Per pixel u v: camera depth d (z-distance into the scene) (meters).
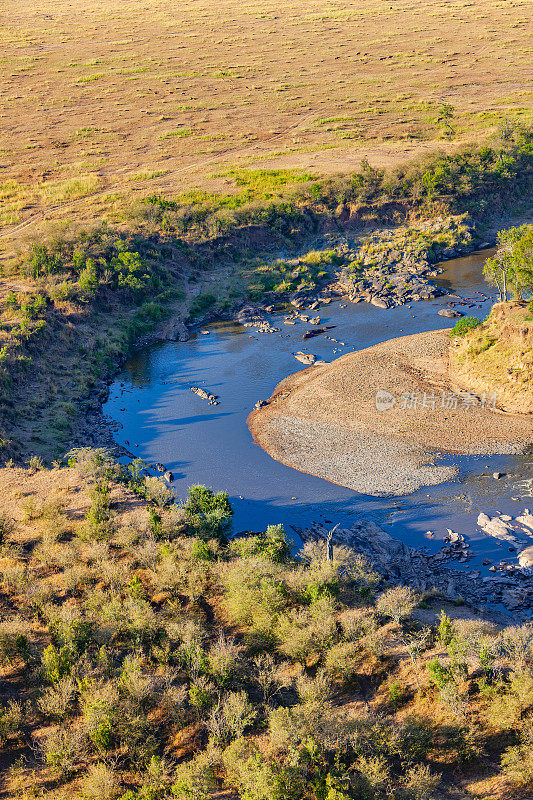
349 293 102.75
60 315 89.69
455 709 32.09
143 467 63.47
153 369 85.75
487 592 44.59
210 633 39.88
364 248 114.06
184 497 58.25
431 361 77.12
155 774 29.67
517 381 67.00
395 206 123.56
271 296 104.56
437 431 64.50
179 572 43.78
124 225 113.06
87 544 48.66
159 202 119.50
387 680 35.12
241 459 64.31
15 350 78.94
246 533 53.09
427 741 30.62
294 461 63.16
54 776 30.67
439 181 122.25
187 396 77.94
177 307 101.88
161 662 36.72
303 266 109.38
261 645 38.31
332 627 38.00
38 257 97.75
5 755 32.22
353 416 68.62
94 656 37.72
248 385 79.12
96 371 83.38
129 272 101.69
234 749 30.08
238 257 114.88
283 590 41.53
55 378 79.94
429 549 49.84
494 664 34.47
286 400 74.06
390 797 27.73
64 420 71.12
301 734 30.66
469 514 53.34
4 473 60.94
